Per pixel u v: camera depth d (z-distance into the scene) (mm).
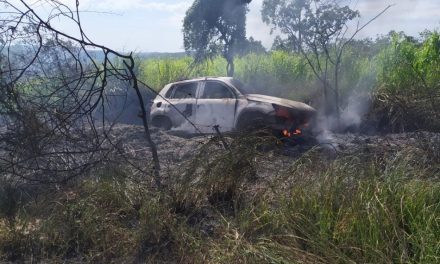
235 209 5348
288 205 5070
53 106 5762
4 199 5820
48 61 5762
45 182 5852
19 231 5348
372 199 4648
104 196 5785
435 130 11273
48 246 5234
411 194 4840
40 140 5719
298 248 4527
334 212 4840
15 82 5566
